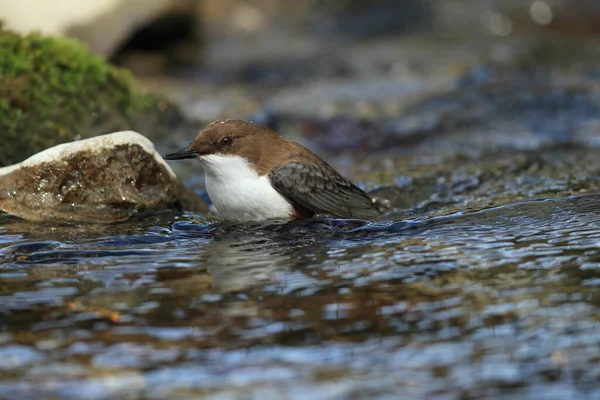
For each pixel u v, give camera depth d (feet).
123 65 70.95
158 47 75.25
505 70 67.10
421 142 51.06
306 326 21.80
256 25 86.79
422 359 19.97
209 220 33.24
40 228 30.99
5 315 22.76
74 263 27.20
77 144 32.58
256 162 33.30
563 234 28.78
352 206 33.99
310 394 18.60
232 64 74.49
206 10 85.40
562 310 22.20
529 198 34.88
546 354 20.01
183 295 24.08
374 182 39.99
